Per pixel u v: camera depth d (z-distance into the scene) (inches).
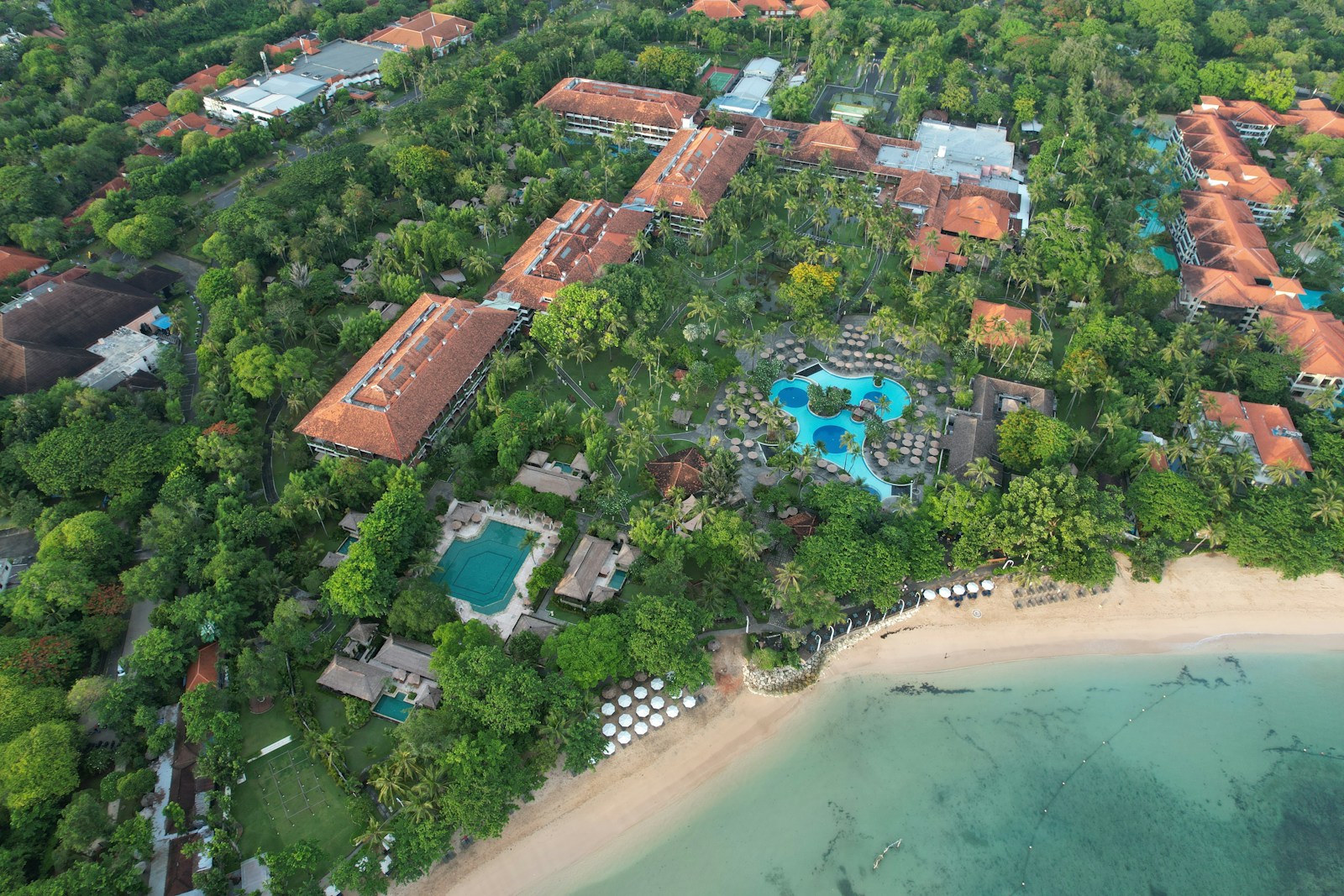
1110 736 5162.4
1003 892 4534.9
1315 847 4717.0
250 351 6752.0
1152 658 5536.4
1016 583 5816.9
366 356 6879.9
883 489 6348.4
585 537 5812.0
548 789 4805.6
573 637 5019.7
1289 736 5172.2
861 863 4606.3
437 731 4557.1
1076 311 7465.6
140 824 4234.7
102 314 7436.0
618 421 6889.8
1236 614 5757.9
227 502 5753.0
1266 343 7190.0
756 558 5531.5
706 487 6067.9
